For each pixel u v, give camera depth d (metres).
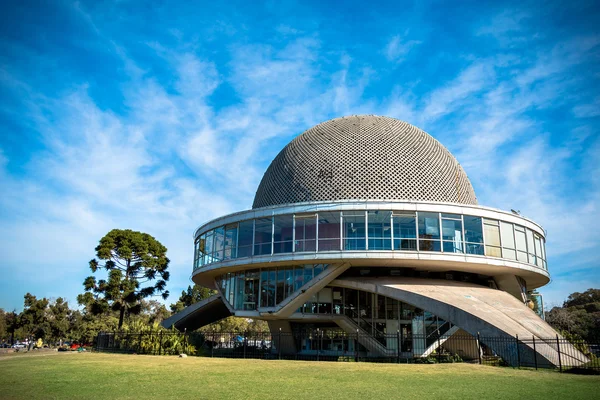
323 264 23.28
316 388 10.35
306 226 23.39
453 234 22.77
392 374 13.11
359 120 29.80
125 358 18.73
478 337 17.61
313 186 26.61
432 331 23.36
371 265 24.06
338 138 28.06
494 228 23.62
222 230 26.59
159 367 14.89
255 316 25.00
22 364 16.14
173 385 10.80
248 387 10.48
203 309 34.69
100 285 35.28
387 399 8.95
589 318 51.59
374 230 22.56
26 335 65.88
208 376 12.51
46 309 64.75
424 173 26.45
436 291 21.47
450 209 23.02
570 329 49.44
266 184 30.55
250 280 25.81
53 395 9.45
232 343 29.19
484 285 26.50
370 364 16.20
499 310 20.69
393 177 25.91
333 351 25.59
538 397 9.27
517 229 24.58
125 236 36.53
